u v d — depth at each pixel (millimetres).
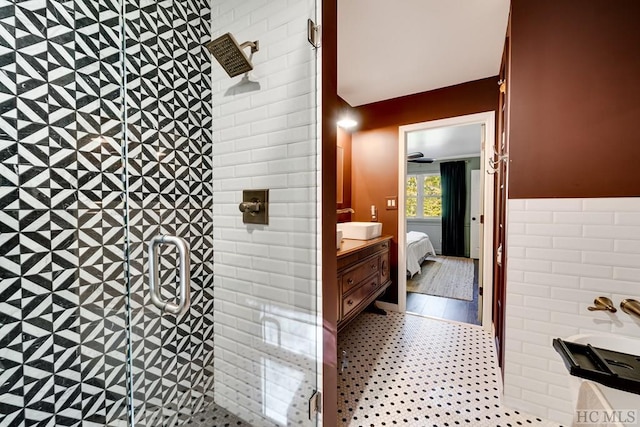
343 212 2953
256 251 1447
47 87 946
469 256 5961
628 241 1276
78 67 1027
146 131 1269
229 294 1552
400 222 2930
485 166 2518
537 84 1433
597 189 1329
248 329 1482
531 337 1475
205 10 1540
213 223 1596
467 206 6039
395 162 2945
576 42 1351
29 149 904
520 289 1500
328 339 1279
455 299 3344
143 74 1258
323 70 1229
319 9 1226
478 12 1646
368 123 3084
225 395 1543
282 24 1322
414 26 1779
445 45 1990
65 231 986
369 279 2289
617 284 1296
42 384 932
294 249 1325
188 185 1462
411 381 1765
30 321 904
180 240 1111
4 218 853
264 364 1425
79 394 1020
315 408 1264
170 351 1349
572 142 1370
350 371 1876
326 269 1265
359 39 1920
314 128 1252
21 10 887
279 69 1339
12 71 869
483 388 1692
